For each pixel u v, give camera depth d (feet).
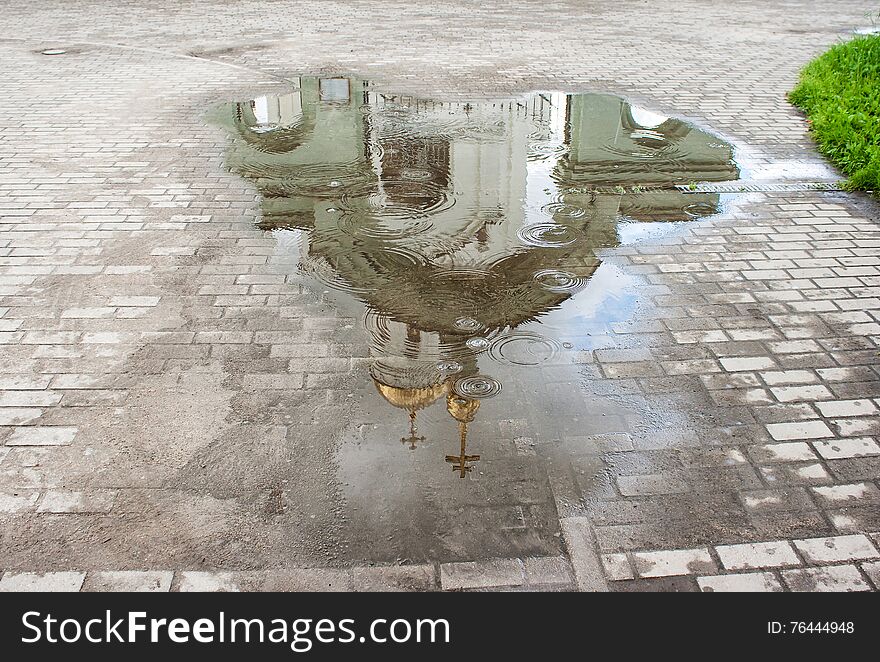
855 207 22.90
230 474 12.26
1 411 13.57
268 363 15.05
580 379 14.70
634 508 11.70
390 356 15.34
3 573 10.52
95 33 45.60
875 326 16.49
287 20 50.60
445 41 44.83
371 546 11.02
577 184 24.67
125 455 12.62
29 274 18.26
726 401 14.11
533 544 11.07
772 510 11.68
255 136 28.76
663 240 20.68
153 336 15.87
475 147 28.04
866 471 12.43
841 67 36.24
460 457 12.65
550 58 41.11
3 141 27.35
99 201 22.59
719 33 47.73
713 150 27.71
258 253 19.62
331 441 12.98
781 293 17.88
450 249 20.07
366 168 25.86
